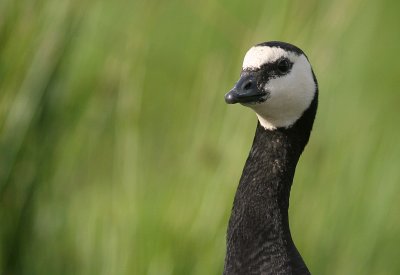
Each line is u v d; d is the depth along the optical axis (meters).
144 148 12.37
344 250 12.33
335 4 12.74
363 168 12.70
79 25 11.62
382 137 13.23
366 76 13.70
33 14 11.27
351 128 12.81
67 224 11.66
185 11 13.96
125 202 11.53
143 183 11.66
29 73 11.19
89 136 11.97
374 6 14.40
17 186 11.37
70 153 11.75
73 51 11.57
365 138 12.95
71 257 11.59
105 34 12.35
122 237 11.37
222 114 11.92
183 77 13.39
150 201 11.53
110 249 11.39
